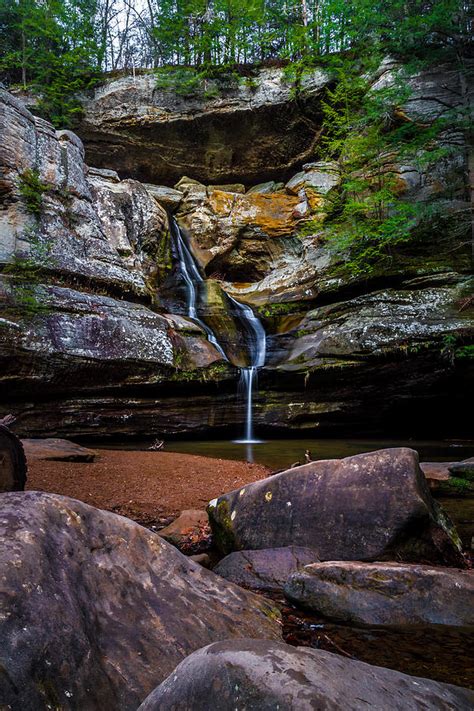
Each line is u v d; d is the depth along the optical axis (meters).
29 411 11.65
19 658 1.47
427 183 16.52
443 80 16.62
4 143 12.93
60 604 1.73
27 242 12.62
